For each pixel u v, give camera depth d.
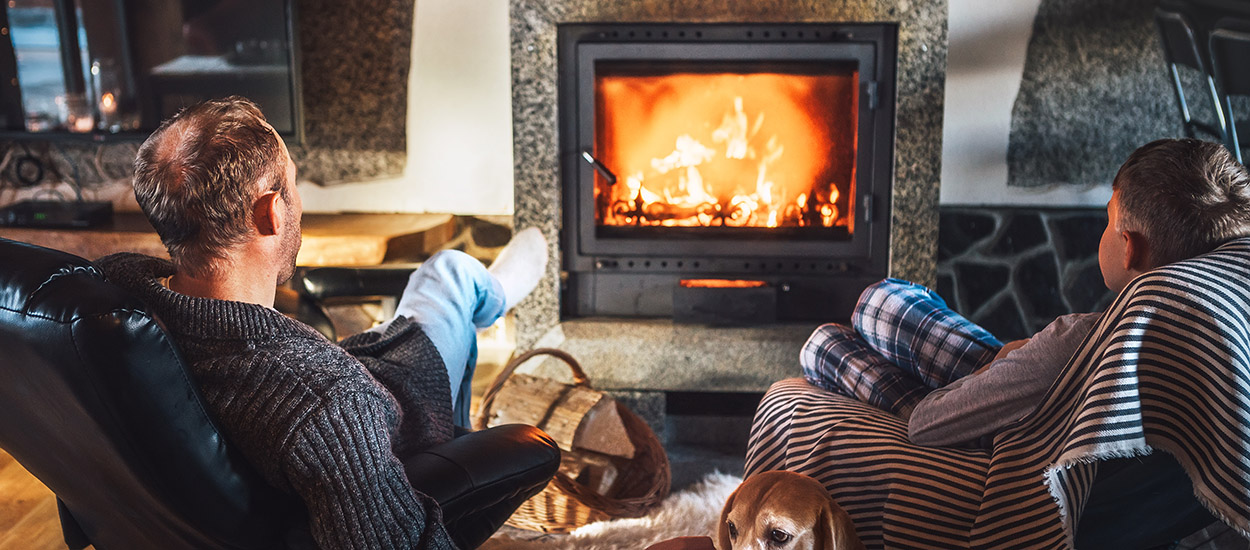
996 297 2.86
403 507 1.13
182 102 2.81
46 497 2.28
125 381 0.96
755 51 2.59
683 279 2.79
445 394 1.66
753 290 2.68
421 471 1.28
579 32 2.62
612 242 2.74
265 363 1.08
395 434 1.43
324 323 2.57
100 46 2.79
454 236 2.95
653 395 2.69
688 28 2.59
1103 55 2.68
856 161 2.65
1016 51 2.70
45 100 2.84
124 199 2.98
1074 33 2.67
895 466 1.48
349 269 2.40
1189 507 1.35
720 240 2.72
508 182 2.91
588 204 2.72
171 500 1.04
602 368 2.69
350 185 2.94
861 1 2.52
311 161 2.92
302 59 2.85
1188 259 1.26
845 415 1.64
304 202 2.95
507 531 2.09
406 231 2.62
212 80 2.79
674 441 2.74
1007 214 2.81
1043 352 1.38
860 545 1.33
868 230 2.70
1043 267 2.83
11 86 2.82
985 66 2.72
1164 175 1.29
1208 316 1.18
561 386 2.21
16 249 1.06
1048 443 1.32
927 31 2.53
